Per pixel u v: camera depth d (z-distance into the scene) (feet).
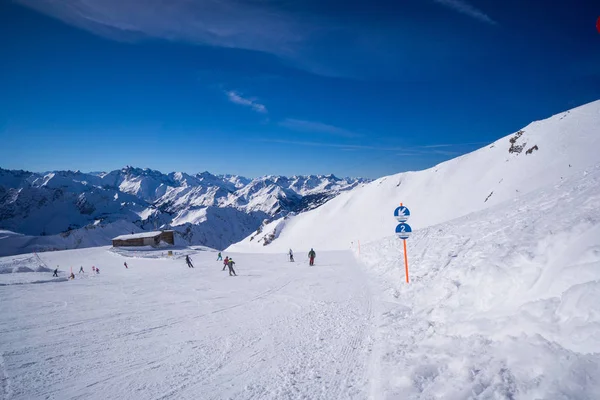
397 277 42.45
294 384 16.53
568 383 9.75
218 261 124.36
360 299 35.32
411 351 17.97
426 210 311.27
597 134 232.32
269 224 460.96
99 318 33.12
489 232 39.09
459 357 14.84
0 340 26.30
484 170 315.78
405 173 416.26
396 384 14.43
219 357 21.12
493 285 20.45
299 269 72.33
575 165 211.82
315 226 391.65
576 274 14.83
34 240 571.69
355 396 14.79
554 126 278.26
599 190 27.63
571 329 11.94
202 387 17.03
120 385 17.84
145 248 245.04
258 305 36.60
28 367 20.68
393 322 24.61
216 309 35.68
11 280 82.74
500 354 13.43
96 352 23.16
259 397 15.52
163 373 19.12
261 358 20.42
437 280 29.53
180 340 25.16
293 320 28.86
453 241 45.80
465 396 11.51
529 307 15.15
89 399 16.48
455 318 20.42
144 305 39.40
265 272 70.49
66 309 37.91
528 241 23.32
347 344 21.62
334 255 108.17
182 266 123.24
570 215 25.08
